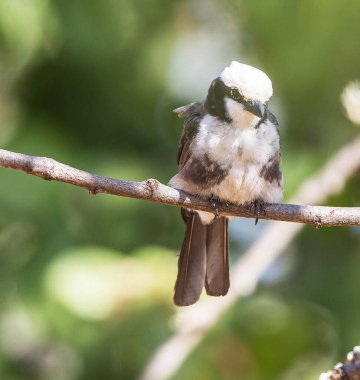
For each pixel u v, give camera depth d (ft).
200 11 45.91
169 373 38.27
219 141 35.06
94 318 39.73
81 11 43.06
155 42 45.14
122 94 45.21
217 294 37.04
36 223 42.01
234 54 46.19
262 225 46.11
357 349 29.76
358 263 44.93
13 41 42.04
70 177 29.91
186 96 46.34
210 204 35.09
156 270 40.09
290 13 43.06
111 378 42.47
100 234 42.75
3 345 43.01
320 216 32.19
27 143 43.34
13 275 41.63
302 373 45.29
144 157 45.32
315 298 45.32
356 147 40.45
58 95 45.01
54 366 44.11
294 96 44.01
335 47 42.83
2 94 44.86
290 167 43.42
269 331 45.24
